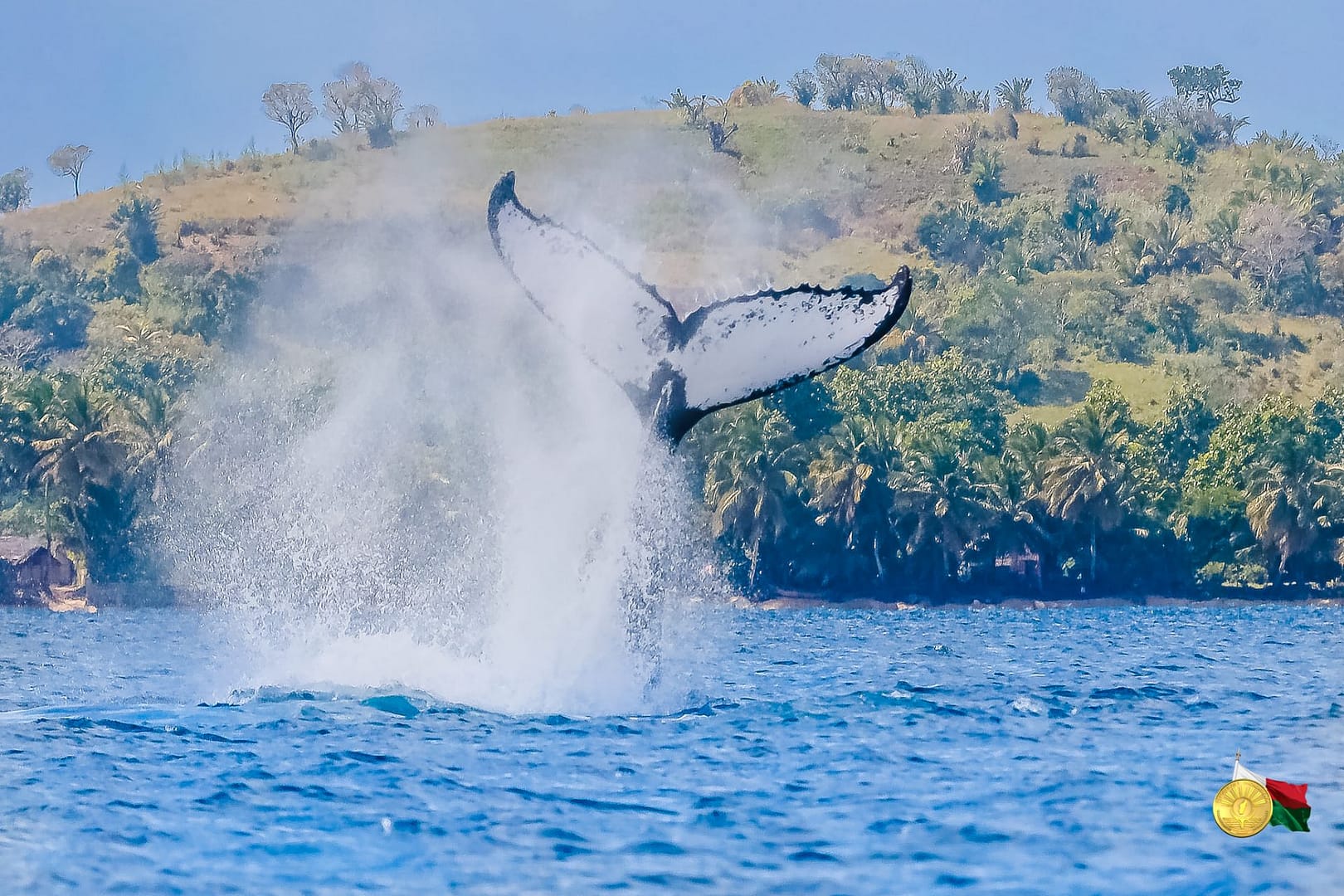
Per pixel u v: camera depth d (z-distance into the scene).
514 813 67.25
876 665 159.88
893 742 87.50
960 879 57.66
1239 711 106.38
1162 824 66.44
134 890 55.09
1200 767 80.50
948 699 110.31
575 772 76.12
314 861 59.25
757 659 170.25
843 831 64.88
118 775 74.12
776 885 56.75
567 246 81.00
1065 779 76.19
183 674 139.38
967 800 71.06
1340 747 87.88
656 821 66.44
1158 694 118.81
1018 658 177.00
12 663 161.62
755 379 77.06
